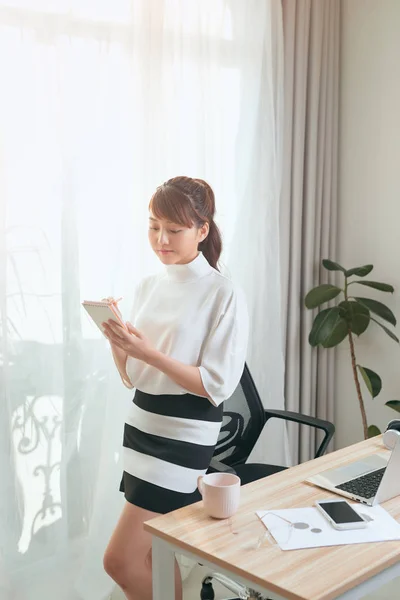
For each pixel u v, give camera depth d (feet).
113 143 8.77
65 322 8.66
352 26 11.19
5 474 8.39
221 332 6.73
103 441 8.98
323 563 4.75
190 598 8.79
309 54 10.90
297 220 10.99
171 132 9.25
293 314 11.12
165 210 6.65
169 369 6.52
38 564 8.75
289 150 10.79
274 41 10.29
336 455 6.93
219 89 9.68
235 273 10.24
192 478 6.81
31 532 8.68
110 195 8.82
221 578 7.34
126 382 7.36
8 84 8.05
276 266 10.48
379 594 8.70
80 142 8.54
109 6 8.61
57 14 8.23
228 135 9.97
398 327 11.00
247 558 4.83
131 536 6.73
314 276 11.46
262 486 6.12
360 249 11.43
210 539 5.11
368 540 5.07
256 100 10.09
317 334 10.69
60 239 8.54
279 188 10.53
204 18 9.46
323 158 11.24
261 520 5.41
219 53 9.63
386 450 7.05
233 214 10.14
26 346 8.46
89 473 9.05
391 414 11.25
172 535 5.17
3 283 8.18
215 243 7.27
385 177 10.98
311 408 11.59
